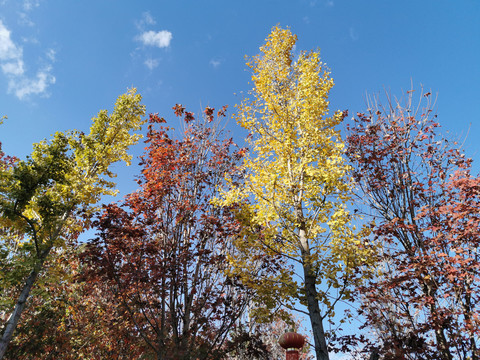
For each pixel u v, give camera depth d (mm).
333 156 7121
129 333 9555
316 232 7117
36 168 10375
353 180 7891
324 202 7129
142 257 7047
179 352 5320
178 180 7602
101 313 11938
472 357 5434
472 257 6031
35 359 11414
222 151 8414
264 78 9336
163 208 7352
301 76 8852
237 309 7082
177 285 6375
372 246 6922
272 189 7414
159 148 7629
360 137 8445
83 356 11688
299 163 7996
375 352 6191
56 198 10312
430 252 6180
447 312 5734
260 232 7191
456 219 6078
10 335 8414
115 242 6766
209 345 6250
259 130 8539
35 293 10469
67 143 11688
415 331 6059
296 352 5875
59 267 10195
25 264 9164
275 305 6879
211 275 7113
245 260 7258
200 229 7355
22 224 10062
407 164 7836
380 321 6621
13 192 9523
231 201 7234
